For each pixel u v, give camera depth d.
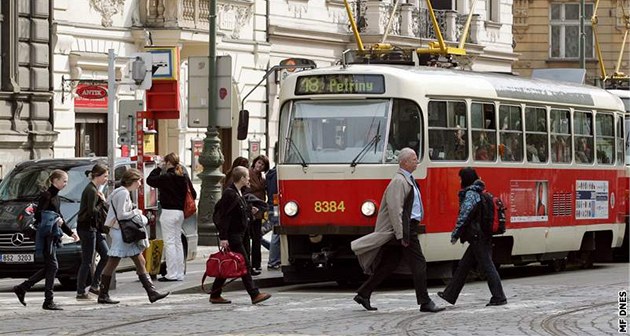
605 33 96.50
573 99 38.00
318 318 24.98
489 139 33.66
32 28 48.38
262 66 60.81
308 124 31.56
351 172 30.84
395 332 22.66
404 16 69.31
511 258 34.69
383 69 31.30
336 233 30.86
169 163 32.16
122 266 34.97
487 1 79.50
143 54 31.55
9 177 33.03
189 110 45.09
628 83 48.88
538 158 35.84
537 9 97.31
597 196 39.09
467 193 26.53
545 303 27.53
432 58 37.94
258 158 36.19
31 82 48.31
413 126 31.22
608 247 40.25
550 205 36.31
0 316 25.75
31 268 31.30
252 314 25.81
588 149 38.75
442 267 32.47
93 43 50.91
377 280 26.14
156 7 53.06
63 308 27.03
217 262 27.47
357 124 31.19
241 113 34.62
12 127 47.44
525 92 35.47
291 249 31.75
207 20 55.47
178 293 30.36
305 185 31.25
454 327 23.30
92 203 28.09
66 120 49.81
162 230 32.19
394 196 25.28
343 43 66.75
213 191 45.03
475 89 33.22
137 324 24.19
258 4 60.47
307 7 64.06
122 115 34.03
